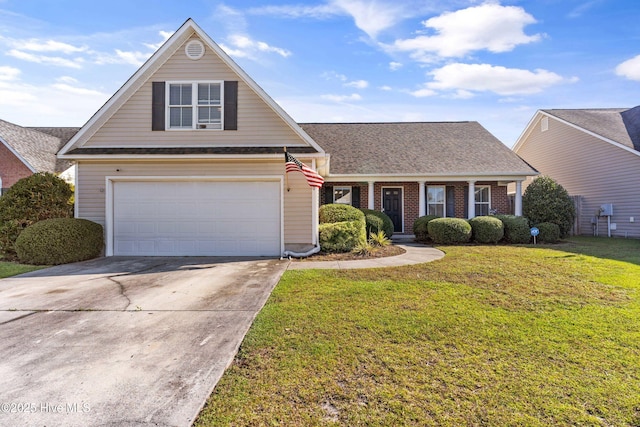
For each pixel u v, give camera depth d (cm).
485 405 254
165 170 959
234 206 968
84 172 958
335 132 1781
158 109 971
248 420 238
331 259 895
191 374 301
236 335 386
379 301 504
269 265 814
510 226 1259
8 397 266
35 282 649
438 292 552
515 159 1499
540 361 320
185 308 486
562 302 496
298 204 962
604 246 1109
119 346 359
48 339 379
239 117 973
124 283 638
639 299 507
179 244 968
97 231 930
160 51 951
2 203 951
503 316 438
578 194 1609
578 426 231
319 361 322
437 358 327
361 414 244
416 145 1633
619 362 316
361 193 1538
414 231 1391
